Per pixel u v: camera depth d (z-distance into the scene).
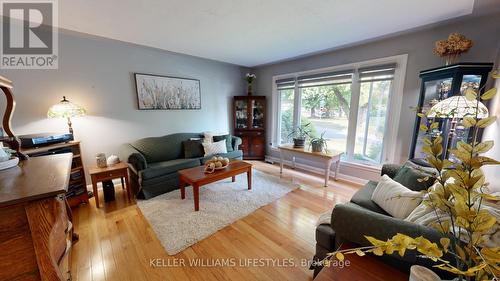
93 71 2.95
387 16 2.21
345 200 2.79
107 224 2.20
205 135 4.05
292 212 2.47
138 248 1.85
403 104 2.87
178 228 2.12
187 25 2.43
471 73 2.03
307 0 1.89
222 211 2.46
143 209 2.50
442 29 2.46
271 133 4.89
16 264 0.89
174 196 2.87
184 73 3.97
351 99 3.42
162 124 3.77
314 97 4.00
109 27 2.48
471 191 0.60
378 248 0.59
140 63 3.39
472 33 2.27
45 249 0.92
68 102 2.54
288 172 4.00
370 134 3.30
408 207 1.51
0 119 2.36
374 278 0.98
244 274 1.58
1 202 0.79
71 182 2.52
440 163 0.68
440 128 2.29
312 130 4.09
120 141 3.30
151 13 2.12
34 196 0.86
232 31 2.62
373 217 1.17
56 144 2.38
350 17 2.23
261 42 3.08
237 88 4.96
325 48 3.38
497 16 2.12
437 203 0.69
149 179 2.80
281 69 4.46
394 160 3.04
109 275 1.56
